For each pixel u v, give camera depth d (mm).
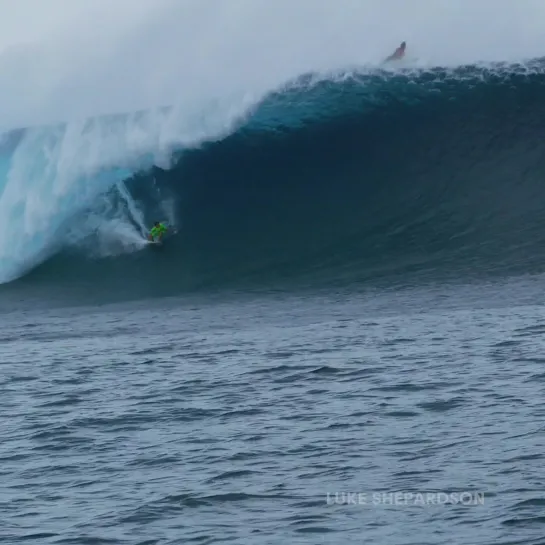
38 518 43406
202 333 84875
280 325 85688
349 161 118312
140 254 112312
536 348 68250
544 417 52125
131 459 51125
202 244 111812
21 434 57406
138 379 68750
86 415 60375
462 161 116000
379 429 52500
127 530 41125
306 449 50156
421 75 127312
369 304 91625
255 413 57625
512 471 44656
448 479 44344
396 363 66938
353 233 109625
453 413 54375
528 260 100500
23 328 94250
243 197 116375
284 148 121125
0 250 118250
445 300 90438
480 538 37844
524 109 121375
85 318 96875
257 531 40125
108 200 120000
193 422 56969
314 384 63156
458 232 107312
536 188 111562
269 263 107188
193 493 44906
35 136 129750
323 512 41688
